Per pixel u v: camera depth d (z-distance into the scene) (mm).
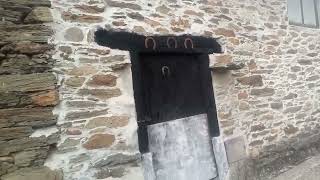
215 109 4145
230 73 4395
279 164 4699
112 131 3211
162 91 3760
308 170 4453
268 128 4754
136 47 3482
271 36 5059
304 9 5914
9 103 2734
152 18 3658
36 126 2822
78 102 3049
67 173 2922
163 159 3668
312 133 5406
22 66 2840
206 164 4035
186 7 4000
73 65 3062
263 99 4758
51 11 3016
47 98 2877
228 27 4445
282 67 5133
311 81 5570
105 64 3238
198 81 4129
